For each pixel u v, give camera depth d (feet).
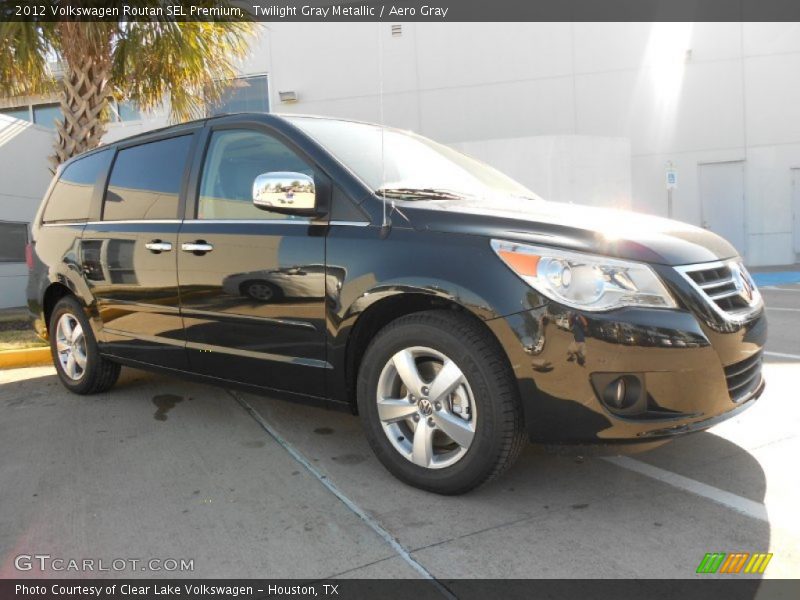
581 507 8.93
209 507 9.27
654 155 56.29
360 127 12.45
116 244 13.56
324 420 13.15
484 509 8.93
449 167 12.51
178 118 29.32
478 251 8.66
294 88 59.00
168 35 25.11
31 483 10.34
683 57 55.36
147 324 13.00
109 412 14.14
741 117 55.16
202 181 12.24
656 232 9.14
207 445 11.87
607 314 7.98
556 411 8.20
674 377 8.05
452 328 8.77
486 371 8.51
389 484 9.87
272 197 9.90
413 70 57.88
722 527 8.27
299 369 10.43
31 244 16.69
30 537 8.52
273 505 9.27
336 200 10.16
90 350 14.96
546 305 8.13
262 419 13.30
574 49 56.08
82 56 25.63
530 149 48.60
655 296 8.14
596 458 10.67
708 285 8.66
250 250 10.90
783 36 53.98
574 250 8.24
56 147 26.94
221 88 29.50
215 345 11.66
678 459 10.52
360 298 9.45
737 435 11.50
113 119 52.03
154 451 11.65
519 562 7.58
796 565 7.38
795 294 35.12
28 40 23.97
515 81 56.85
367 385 9.78
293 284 10.27
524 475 10.05
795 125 54.60
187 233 12.01
